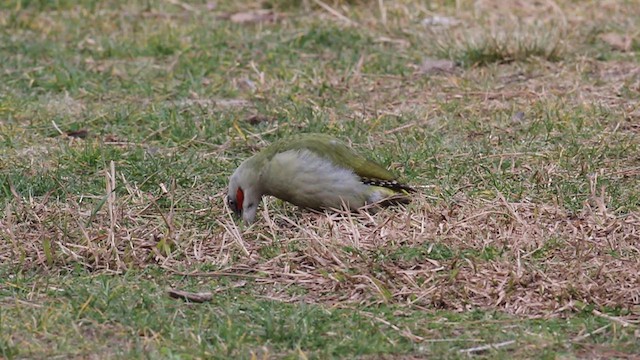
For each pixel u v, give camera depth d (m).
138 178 12.16
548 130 13.43
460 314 9.00
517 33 16.62
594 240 10.24
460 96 15.07
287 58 16.97
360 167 10.70
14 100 15.16
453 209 10.94
